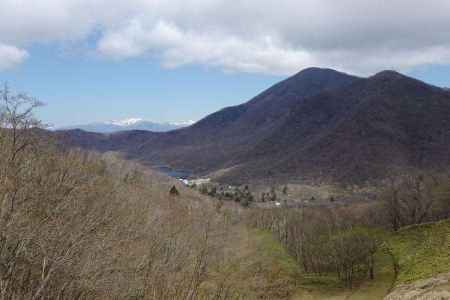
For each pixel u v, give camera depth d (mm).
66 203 38844
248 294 56031
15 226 26625
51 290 26953
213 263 63250
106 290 32844
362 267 79062
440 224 81938
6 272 24578
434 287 46500
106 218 46719
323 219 119562
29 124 42594
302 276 76312
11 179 33531
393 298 49500
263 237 103812
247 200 197875
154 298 36719
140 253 46312
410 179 135125
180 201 112500
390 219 105438
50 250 27844
